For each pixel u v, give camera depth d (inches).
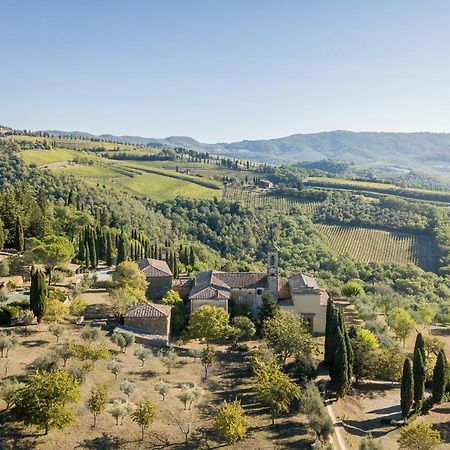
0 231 4603.8
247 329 3417.8
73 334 2915.8
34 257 3860.7
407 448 2287.2
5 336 2568.9
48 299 3129.9
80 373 2329.0
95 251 4746.6
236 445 2092.8
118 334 2906.0
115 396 2336.4
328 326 2942.9
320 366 3134.8
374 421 2632.9
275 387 2349.9
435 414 2842.0
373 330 3683.6
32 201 5521.7
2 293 3277.6
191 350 3056.1
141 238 6353.3
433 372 2883.9
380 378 3152.1
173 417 2249.0
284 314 3316.9
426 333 4414.4
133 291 3587.6
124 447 1978.3
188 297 3841.0
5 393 1988.2
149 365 2775.6
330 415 2551.7
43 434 1948.8
